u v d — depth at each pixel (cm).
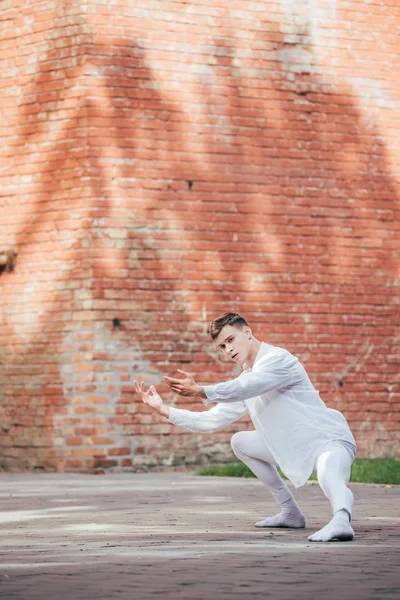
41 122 1532
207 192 1549
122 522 855
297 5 1620
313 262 1606
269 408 769
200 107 1553
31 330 1534
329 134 1630
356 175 1644
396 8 1686
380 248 1652
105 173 1498
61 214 1512
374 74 1666
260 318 1571
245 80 1582
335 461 741
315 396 774
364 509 951
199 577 553
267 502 1033
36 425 1525
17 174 1548
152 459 1505
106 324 1490
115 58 1512
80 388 1489
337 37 1645
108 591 509
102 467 1481
